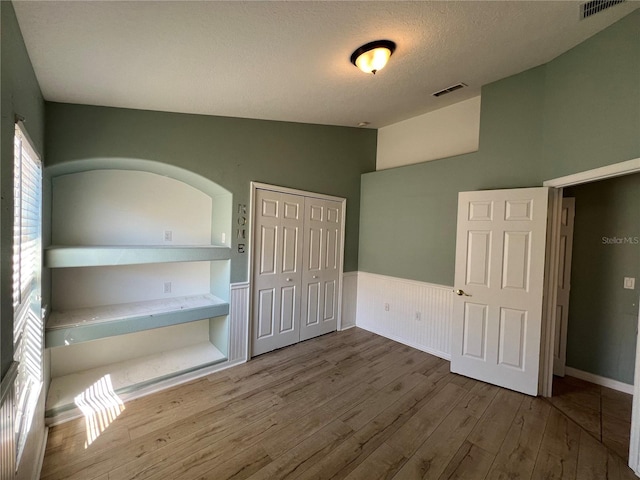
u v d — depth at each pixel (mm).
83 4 1296
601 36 2123
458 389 2807
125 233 2945
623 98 1975
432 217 3615
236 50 1840
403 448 2033
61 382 2561
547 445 2084
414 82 2764
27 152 1688
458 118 3580
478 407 2525
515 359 2785
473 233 3000
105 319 2461
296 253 3779
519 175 2863
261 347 3492
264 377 2971
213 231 3465
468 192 3025
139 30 1535
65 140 2285
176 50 1760
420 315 3738
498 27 1974
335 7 1552
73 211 2680
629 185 2838
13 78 1273
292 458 1925
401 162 4227
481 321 2965
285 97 2732
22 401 1559
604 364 2963
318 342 3914
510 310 2807
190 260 2820
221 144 3047
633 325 2811
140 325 2557
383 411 2447
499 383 2863
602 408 2541
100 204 2809
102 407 2389
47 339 2166
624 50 1965
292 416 2355
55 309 2660
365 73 2377
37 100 1872
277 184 3512
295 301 3814
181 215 3281
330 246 4188
